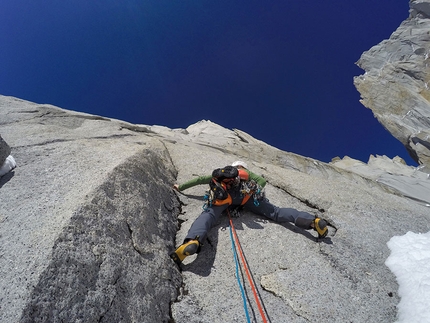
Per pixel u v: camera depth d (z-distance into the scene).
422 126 35.16
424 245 3.64
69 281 2.15
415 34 40.19
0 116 6.45
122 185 3.42
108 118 8.39
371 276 3.36
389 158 26.02
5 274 2.09
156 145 5.87
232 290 3.02
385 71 41.44
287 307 2.89
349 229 4.21
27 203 3.00
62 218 2.57
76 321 2.03
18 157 4.09
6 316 1.81
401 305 2.99
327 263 3.46
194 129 16.30
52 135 5.34
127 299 2.42
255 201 3.93
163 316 2.63
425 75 37.56
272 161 11.94
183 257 3.17
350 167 20.72
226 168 3.82
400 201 5.80
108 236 2.70
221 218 4.11
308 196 5.01
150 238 3.21
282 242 3.71
